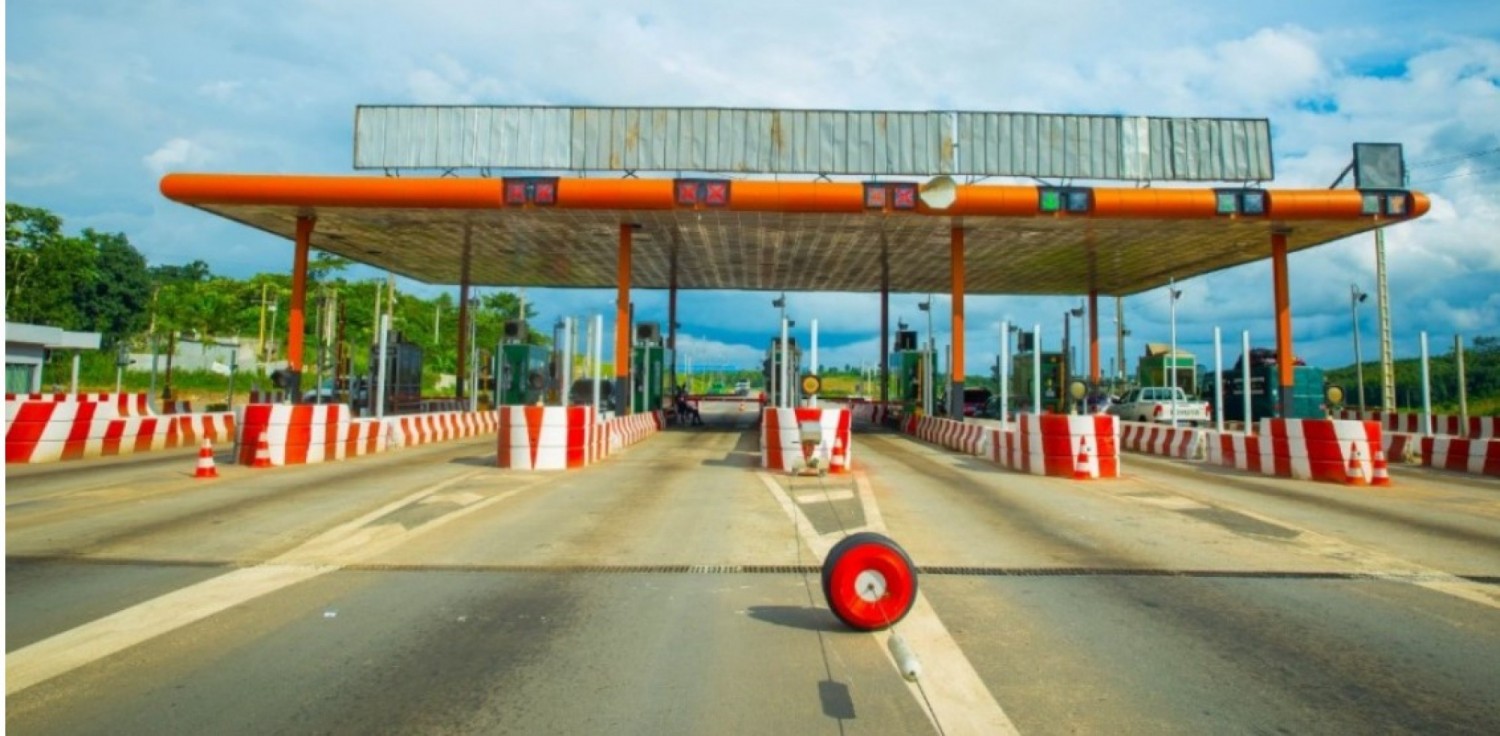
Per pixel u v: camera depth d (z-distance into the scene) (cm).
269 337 6350
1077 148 2355
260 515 969
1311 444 1406
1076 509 1069
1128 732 389
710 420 3916
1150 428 2155
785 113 2323
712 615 580
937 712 412
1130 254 2889
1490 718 406
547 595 632
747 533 887
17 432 1541
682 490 1223
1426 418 1842
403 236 2684
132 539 831
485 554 776
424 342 6638
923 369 3203
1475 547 833
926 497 1172
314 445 1586
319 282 6016
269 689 438
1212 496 1199
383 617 571
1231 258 2942
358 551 786
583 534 874
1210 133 2397
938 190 1428
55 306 5056
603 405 3034
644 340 3036
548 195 2203
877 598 540
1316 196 2234
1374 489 1295
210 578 679
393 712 409
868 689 443
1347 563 756
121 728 387
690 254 3019
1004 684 450
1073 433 1437
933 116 2334
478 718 402
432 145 2334
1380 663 486
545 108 2328
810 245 2811
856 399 4894
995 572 715
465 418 2536
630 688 442
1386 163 2258
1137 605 611
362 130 2352
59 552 772
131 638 522
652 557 767
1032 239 2638
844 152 2316
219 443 2070
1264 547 828
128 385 4750
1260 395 3166
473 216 2370
